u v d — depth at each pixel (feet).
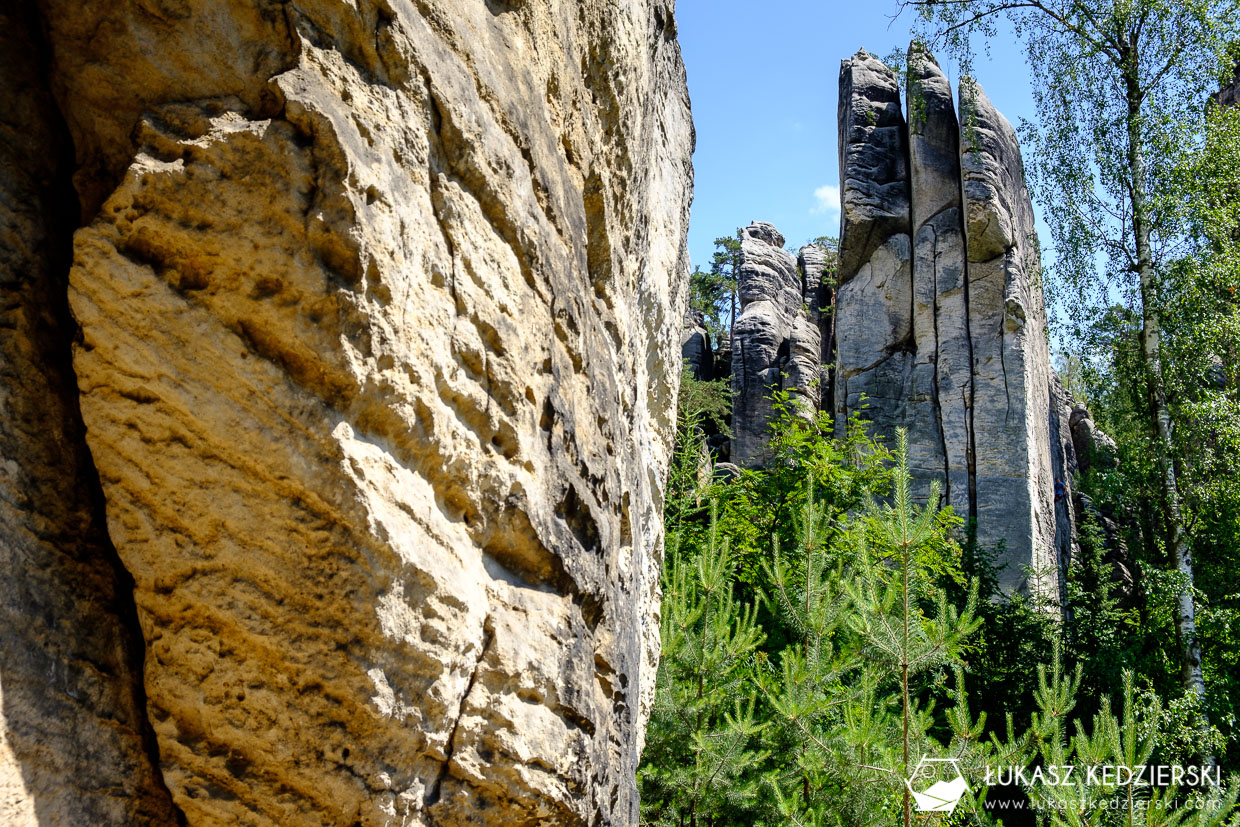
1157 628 46.83
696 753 25.03
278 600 8.13
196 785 8.34
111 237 7.56
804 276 117.60
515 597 10.25
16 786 7.18
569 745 10.46
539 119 11.42
